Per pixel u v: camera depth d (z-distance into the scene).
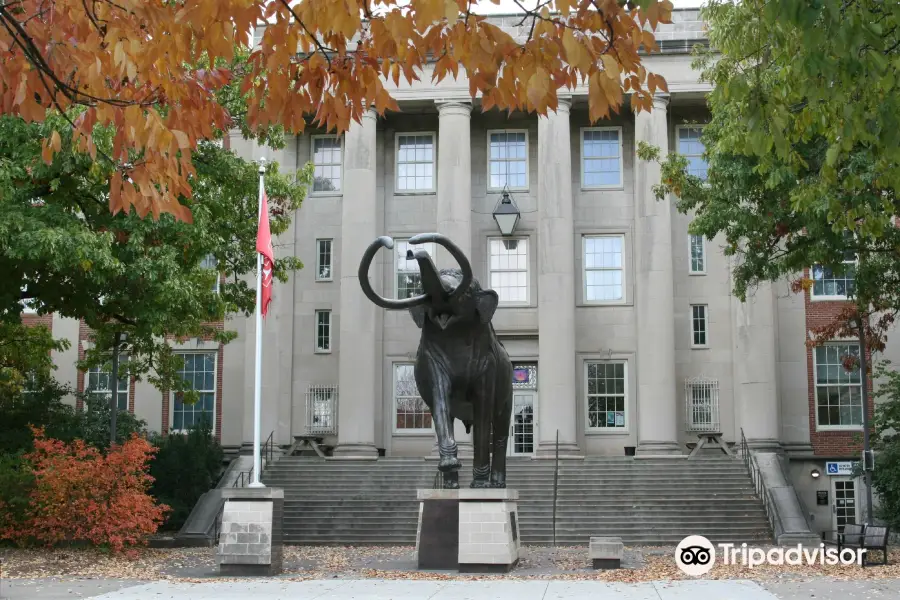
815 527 38.12
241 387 42.38
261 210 23.50
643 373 39.53
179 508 34.06
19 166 23.41
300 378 42.19
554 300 39.56
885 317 29.27
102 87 10.22
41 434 27.22
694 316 41.81
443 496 20.25
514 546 21.20
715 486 35.06
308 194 43.28
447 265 39.88
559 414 38.91
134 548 26.78
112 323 34.09
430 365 20.00
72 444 29.22
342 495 35.22
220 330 37.62
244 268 30.86
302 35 9.75
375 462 38.38
